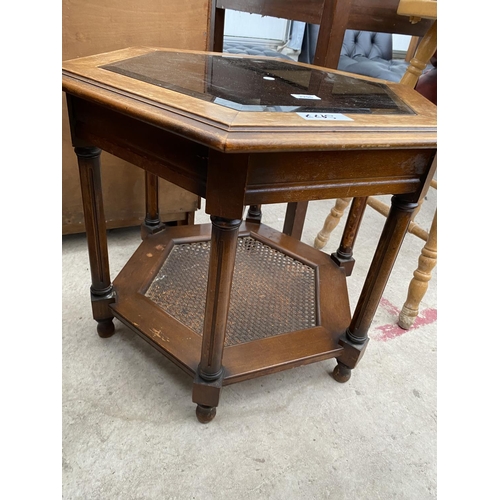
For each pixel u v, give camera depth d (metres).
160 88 0.60
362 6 1.16
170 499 0.67
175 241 1.13
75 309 1.03
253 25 2.57
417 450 0.81
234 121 0.49
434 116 0.68
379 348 1.05
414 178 0.68
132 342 0.96
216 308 0.65
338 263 1.14
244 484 0.71
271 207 1.75
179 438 0.77
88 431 0.76
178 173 0.58
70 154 1.11
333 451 0.78
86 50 0.99
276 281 1.07
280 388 0.90
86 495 0.66
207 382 0.73
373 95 0.77
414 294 1.09
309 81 0.82
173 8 1.03
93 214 0.79
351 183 0.61
